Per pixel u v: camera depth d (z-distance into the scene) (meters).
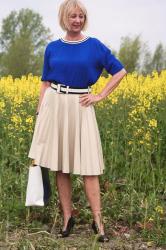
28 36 64.44
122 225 5.85
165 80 12.41
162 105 9.43
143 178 6.97
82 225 5.85
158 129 8.07
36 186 5.24
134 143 7.12
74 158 5.27
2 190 6.31
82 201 6.37
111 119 8.43
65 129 5.26
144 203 6.15
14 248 4.92
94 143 5.28
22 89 12.77
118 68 5.35
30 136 7.50
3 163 6.73
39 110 5.46
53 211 6.00
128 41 45.66
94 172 5.26
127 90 11.61
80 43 5.28
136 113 8.30
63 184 5.52
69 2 5.20
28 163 7.10
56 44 5.36
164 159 7.66
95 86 11.45
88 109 5.29
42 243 4.98
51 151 5.31
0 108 8.83
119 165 7.44
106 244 5.27
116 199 6.31
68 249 4.93
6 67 52.69
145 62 46.44
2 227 5.56
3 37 67.62
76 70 5.22
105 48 5.34
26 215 5.93
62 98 5.28
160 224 5.69
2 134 8.02
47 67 5.45
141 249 5.16
